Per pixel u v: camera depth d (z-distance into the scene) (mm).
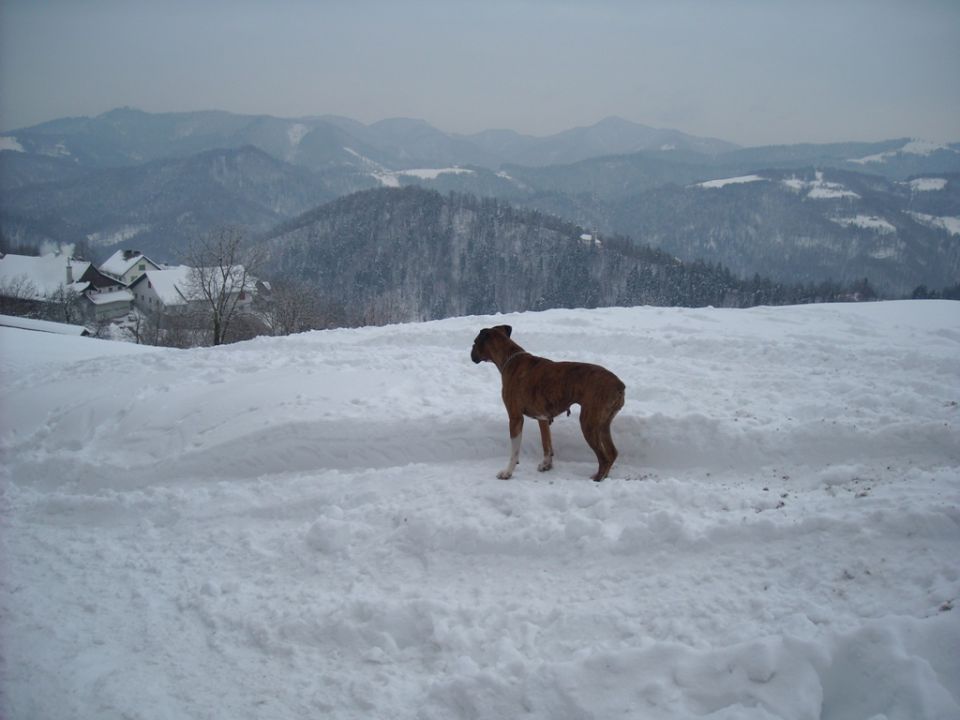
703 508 5168
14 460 8523
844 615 3682
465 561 5215
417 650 4387
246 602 5133
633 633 4016
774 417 6707
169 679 4281
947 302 15273
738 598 4098
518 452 6426
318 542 5707
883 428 5852
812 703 3135
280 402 8242
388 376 9156
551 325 12633
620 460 6746
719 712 3154
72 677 4254
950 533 4086
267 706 3992
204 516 6699
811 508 4859
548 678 3623
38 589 5543
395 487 6488
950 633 3221
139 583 5582
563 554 4984
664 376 8586
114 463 7852
